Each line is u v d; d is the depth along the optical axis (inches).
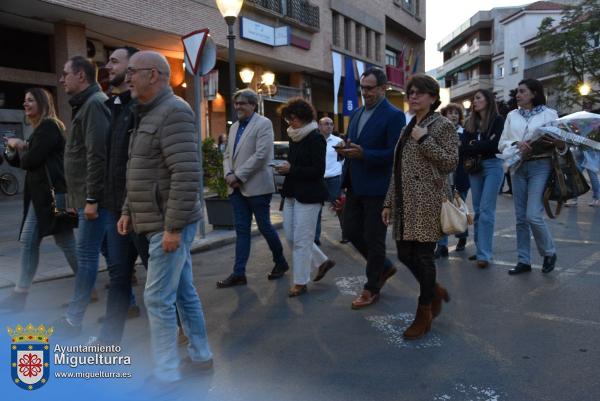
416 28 1491.1
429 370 133.6
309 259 203.6
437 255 263.1
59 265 244.4
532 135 215.9
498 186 237.9
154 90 118.3
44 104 178.1
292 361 141.0
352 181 185.0
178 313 136.9
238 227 220.5
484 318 170.9
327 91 1095.0
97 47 621.6
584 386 123.0
